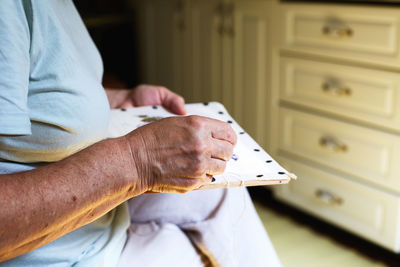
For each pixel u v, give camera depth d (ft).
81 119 2.01
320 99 5.39
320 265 5.18
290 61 5.59
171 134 1.93
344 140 5.25
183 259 2.51
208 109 2.87
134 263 2.43
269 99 5.99
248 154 2.25
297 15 5.36
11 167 2.00
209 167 1.96
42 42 1.94
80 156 1.86
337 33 4.98
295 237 5.72
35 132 1.95
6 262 2.02
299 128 5.71
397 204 4.89
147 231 2.61
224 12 6.31
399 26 4.48
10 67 1.69
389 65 4.64
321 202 5.67
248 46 6.09
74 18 2.41
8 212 1.64
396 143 4.77
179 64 7.40
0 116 1.66
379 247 5.37
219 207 2.63
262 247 2.68
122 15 8.06
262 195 6.63
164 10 7.42
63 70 1.96
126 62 8.41
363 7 4.71
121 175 1.88
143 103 2.97
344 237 5.69
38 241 1.83
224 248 2.54
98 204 1.86
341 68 5.08
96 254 2.28
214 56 6.68
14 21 1.74
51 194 1.73
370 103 4.91
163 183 1.96
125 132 2.47
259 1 5.78
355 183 5.22
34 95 1.94
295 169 5.89
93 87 2.10
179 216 2.64
